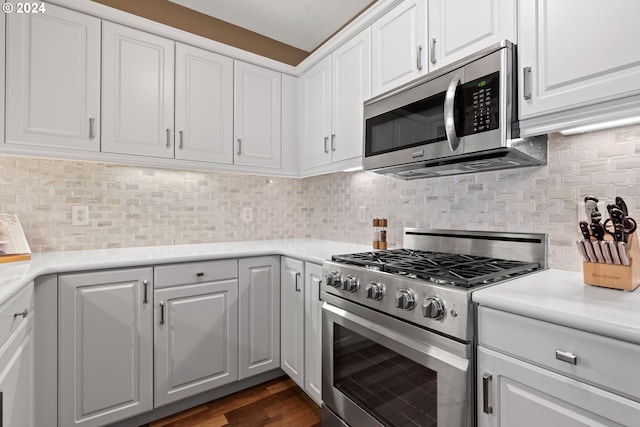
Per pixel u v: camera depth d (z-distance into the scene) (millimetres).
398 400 1226
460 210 1691
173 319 1737
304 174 2430
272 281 2074
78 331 1494
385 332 1263
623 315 762
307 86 2396
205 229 2367
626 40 917
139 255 1763
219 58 2154
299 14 2299
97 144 1744
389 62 1675
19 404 1144
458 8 1346
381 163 1633
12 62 1541
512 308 893
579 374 777
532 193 1412
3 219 1636
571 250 1293
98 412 1540
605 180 1203
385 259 1508
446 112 1255
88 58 1724
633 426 695
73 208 1913
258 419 1756
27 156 1574
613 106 964
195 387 1803
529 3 1120
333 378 1549
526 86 1125
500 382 927
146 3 2104
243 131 2248
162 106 1941
